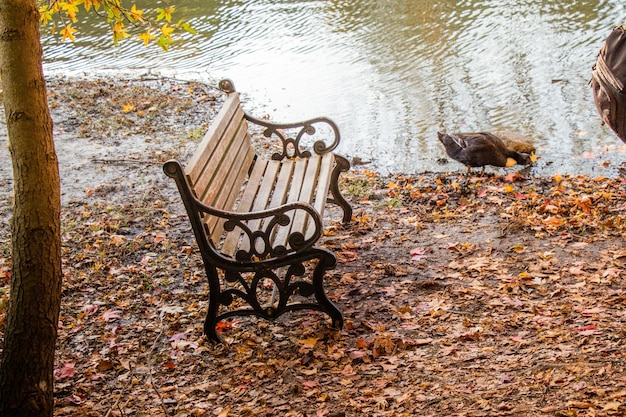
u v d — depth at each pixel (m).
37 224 3.29
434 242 6.20
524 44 13.85
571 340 4.29
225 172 5.38
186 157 9.17
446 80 12.34
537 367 3.96
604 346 4.14
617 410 3.39
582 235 6.06
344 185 8.14
